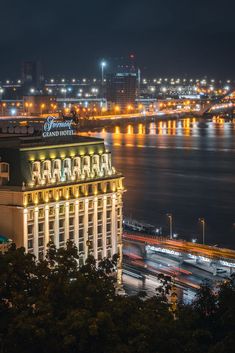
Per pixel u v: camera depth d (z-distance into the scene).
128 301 109.44
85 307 108.44
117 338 102.12
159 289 127.38
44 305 106.62
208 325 116.00
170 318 107.56
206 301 119.38
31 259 119.25
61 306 110.25
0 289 113.62
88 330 101.81
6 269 115.38
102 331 102.25
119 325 104.69
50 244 125.19
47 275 116.56
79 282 112.06
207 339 108.81
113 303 108.94
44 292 112.25
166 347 101.88
